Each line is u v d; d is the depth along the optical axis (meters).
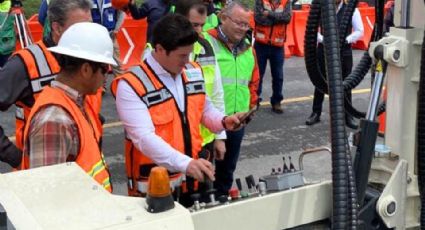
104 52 2.61
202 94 3.21
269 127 7.49
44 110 2.49
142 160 3.10
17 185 1.75
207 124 3.43
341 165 1.98
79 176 1.83
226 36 4.53
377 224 2.39
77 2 3.24
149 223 1.53
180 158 2.88
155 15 6.76
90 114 2.76
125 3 6.87
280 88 8.05
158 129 3.04
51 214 1.57
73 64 2.55
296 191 2.28
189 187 3.10
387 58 2.31
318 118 7.65
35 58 3.24
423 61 2.18
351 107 2.77
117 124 7.50
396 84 2.41
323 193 2.35
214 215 2.12
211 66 4.08
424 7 2.30
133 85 2.99
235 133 4.48
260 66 8.08
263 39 7.89
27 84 3.23
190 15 4.03
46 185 1.76
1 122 7.48
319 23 2.38
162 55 3.00
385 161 2.45
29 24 10.00
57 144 2.44
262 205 2.21
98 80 2.62
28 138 2.51
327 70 2.04
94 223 1.52
